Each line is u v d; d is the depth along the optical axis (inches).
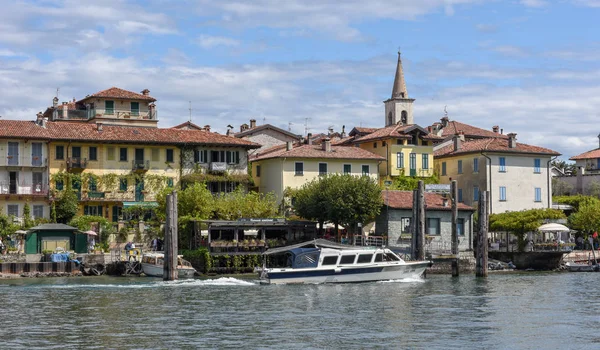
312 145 3991.1
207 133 3860.7
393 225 3437.5
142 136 3639.3
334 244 2701.8
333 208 3225.9
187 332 1668.3
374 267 2659.9
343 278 2625.5
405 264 2706.7
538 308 2030.0
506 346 1540.4
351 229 3366.1
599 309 2018.9
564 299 2218.3
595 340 1599.4
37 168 3442.4
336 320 1819.6
